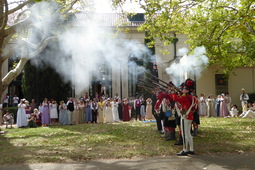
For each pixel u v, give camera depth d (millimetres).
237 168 4582
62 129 11383
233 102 19703
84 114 14992
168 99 7266
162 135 8156
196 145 6535
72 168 4820
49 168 4855
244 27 8102
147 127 10766
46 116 13820
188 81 5984
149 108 15570
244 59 12141
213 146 6355
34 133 10203
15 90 22438
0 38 10398
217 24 11023
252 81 19828
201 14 11734
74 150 6379
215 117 15062
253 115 14039
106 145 6934
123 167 4797
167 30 11469
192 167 4691
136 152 5918
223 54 12391
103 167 4828
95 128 11211
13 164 5230
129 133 9062
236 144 6531
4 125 15008
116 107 15445
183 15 11844
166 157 5492
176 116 6754
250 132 8430
